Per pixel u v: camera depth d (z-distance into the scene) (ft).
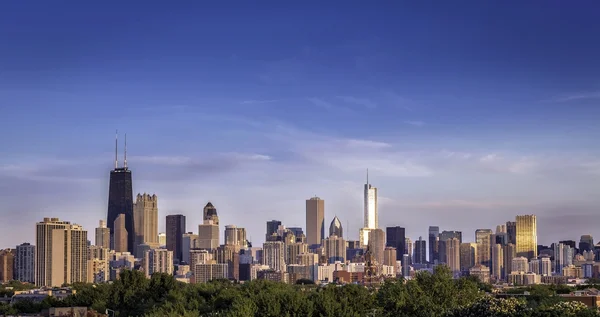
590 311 552.00
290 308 651.66
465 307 616.80
